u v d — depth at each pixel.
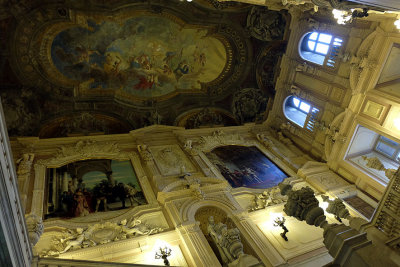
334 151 14.48
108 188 12.43
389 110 12.27
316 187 13.56
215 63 16.69
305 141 16.27
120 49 14.74
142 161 14.16
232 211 11.59
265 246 10.32
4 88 13.73
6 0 11.69
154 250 9.77
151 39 14.95
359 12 8.33
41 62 13.77
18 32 12.66
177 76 16.45
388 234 5.53
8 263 3.07
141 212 11.28
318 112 15.48
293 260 9.96
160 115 16.62
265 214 11.73
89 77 14.89
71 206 11.30
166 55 15.66
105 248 9.58
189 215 11.07
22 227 3.52
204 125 17.64
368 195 13.00
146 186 12.70
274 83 17.67
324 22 14.77
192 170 14.12
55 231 10.09
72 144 14.55
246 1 12.70
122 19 13.78
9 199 3.03
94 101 15.46
